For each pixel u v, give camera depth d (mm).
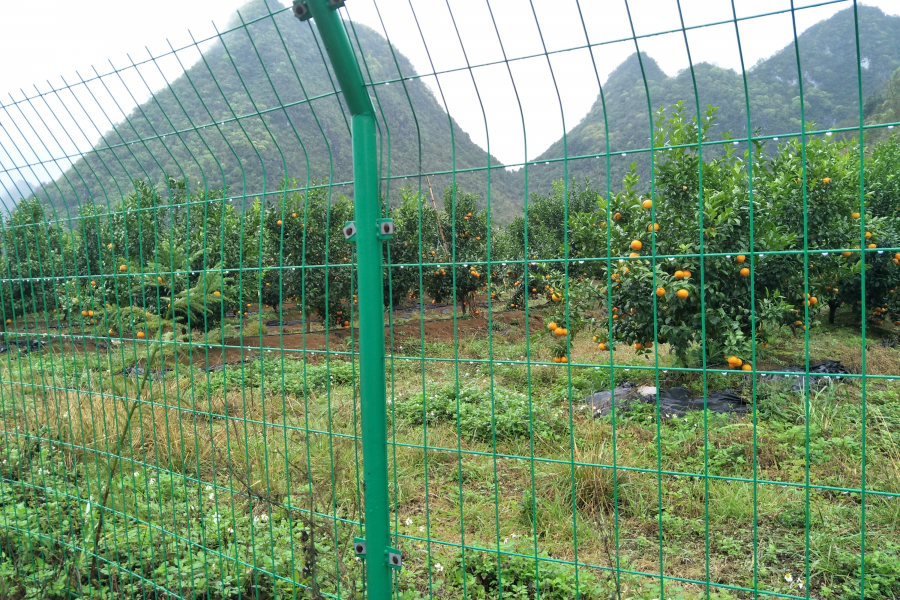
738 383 6242
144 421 4383
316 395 6207
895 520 3326
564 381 6969
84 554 2604
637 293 6336
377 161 1749
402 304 16438
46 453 3559
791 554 3133
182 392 5414
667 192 6531
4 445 3584
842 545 3135
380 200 1762
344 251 12031
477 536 3406
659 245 6340
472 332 11984
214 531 2957
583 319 6203
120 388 3334
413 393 6367
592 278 6965
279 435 4609
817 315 10625
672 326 6379
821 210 8039
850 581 2840
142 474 3715
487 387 6594
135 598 2471
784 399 5586
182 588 2465
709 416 5164
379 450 1763
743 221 6391
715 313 6191
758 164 6766
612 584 2746
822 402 5398
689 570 3029
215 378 6449
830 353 8125
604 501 3670
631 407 5734
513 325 13133
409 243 12648
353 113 1738
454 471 4375
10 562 2789
